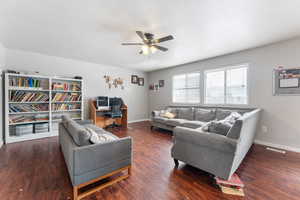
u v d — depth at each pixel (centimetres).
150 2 168
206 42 291
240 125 158
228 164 161
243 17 200
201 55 380
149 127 485
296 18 201
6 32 246
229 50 340
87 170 150
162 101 570
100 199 144
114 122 515
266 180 178
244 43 296
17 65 340
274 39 276
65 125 251
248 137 218
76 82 427
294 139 273
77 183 143
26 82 329
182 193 154
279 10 183
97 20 209
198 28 233
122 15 196
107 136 187
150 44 254
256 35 258
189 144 194
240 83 356
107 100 471
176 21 211
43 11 185
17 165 212
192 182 174
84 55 386
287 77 279
